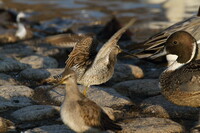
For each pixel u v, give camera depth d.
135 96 12.57
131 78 14.11
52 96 12.19
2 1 23.91
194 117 11.03
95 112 8.94
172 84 10.59
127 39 18.11
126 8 22.47
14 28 19.66
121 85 13.00
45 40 11.09
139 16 21.06
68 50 16.44
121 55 15.73
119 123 10.57
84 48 10.77
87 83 10.86
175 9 21.27
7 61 14.59
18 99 11.89
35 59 15.16
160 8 22.12
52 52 16.45
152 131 10.01
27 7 22.83
